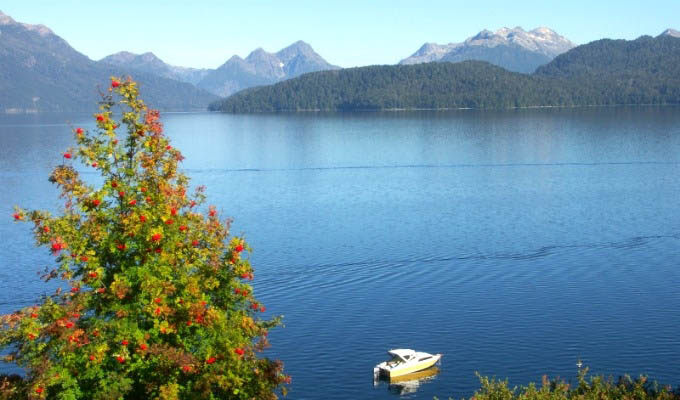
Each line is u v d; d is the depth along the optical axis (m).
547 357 44.09
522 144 187.25
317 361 44.19
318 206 98.06
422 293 56.72
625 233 76.69
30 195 109.44
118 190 21.20
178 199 21.81
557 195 103.81
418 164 148.38
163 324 19.16
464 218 87.31
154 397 19.44
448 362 43.84
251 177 132.50
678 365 42.38
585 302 53.66
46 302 20.00
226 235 22.48
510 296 55.47
